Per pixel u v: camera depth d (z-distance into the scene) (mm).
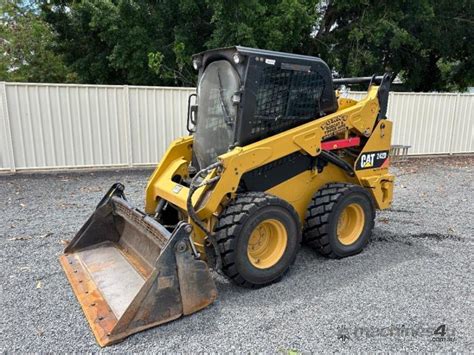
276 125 3535
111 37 12648
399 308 3117
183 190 3482
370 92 4250
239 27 10852
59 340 2654
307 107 3719
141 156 8609
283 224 3414
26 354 2512
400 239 4668
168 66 13102
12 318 2902
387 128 4363
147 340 2660
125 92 8203
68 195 6508
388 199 4488
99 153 8305
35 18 19531
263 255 3482
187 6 12172
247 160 3252
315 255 4137
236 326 2830
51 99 7770
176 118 8711
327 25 15328
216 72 3580
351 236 4156
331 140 3977
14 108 7578
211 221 3279
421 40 15641
